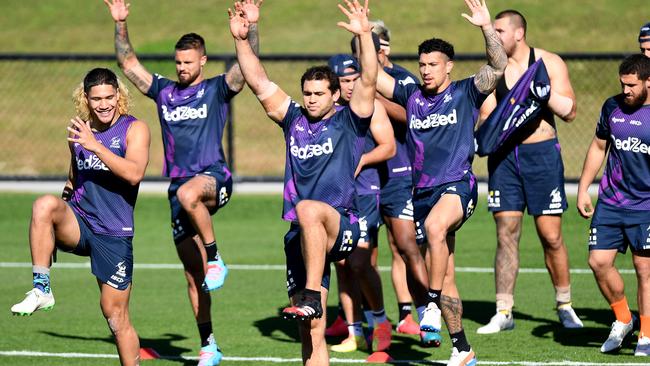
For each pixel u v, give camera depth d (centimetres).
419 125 2798
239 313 3531
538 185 3192
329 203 2447
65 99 8719
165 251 4694
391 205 3094
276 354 2978
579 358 2830
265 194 6003
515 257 3231
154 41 10200
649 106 2783
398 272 3241
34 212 2364
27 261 4472
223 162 2938
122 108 2536
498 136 3103
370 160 2917
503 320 3206
